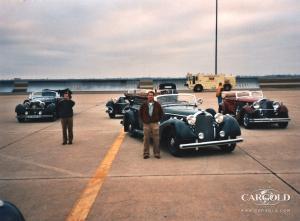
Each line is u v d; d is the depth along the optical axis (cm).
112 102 1773
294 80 5419
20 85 5553
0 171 705
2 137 1174
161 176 635
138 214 456
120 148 930
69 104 1001
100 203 502
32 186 597
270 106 1248
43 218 454
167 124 817
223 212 456
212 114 889
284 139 1023
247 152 841
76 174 669
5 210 320
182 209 469
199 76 4531
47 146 985
